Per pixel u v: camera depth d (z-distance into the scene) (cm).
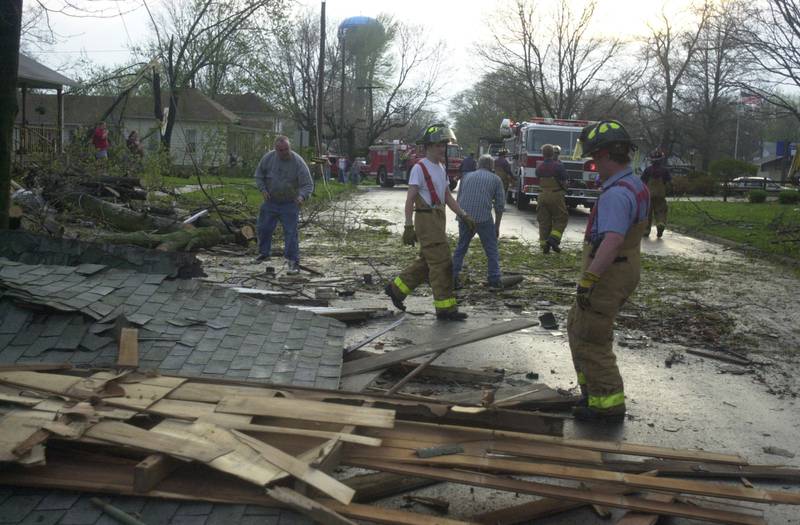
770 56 1964
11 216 1085
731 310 934
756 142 8325
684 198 3981
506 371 629
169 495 324
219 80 5297
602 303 498
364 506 333
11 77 796
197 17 3884
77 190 1461
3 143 797
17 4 782
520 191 2620
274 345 559
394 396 445
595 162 498
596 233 493
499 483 356
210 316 588
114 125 2322
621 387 518
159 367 499
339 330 618
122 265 662
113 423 357
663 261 1388
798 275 1238
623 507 358
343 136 6231
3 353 496
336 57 6719
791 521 388
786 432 518
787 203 3322
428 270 827
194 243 1220
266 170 1123
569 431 502
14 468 338
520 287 1040
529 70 5869
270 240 1191
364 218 2028
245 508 321
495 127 7869
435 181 806
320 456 334
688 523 377
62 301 543
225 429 356
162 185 1831
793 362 704
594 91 6175
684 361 692
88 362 487
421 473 357
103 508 319
